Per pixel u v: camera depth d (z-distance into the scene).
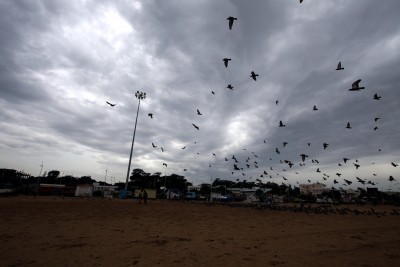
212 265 6.41
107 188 80.00
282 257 7.32
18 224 12.19
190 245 8.59
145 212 20.86
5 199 33.78
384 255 7.90
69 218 14.99
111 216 16.80
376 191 75.19
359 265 6.75
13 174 93.19
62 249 7.68
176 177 112.44
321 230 13.06
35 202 28.36
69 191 62.28
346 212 26.66
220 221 16.31
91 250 7.61
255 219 18.16
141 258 6.89
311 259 7.19
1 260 6.46
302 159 18.34
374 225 15.82
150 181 104.50
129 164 50.31
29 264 6.21
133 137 50.47
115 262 6.50
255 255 7.48
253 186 105.31
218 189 100.88
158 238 9.62
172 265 6.35
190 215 20.09
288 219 18.69
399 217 22.25
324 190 100.62
